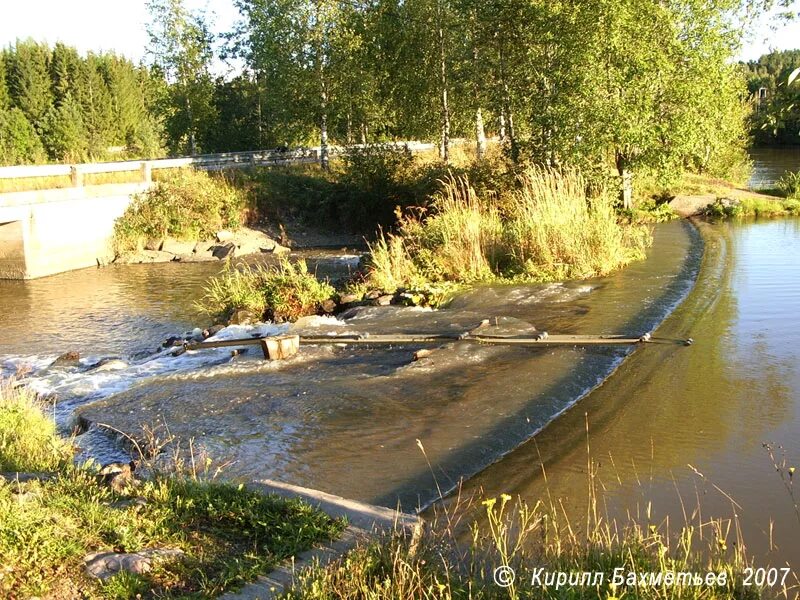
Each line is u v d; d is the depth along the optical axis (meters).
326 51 29.77
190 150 39.56
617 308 11.06
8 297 16.92
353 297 13.15
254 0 32.31
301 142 40.00
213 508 4.55
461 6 22.98
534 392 7.48
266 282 13.82
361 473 5.79
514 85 21.95
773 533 4.68
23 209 19.22
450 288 13.24
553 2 18.89
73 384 9.14
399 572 3.72
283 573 3.83
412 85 27.92
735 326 9.82
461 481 5.62
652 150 18.73
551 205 14.71
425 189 24.02
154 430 6.96
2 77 58.16
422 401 7.34
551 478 5.65
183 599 3.54
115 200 22.97
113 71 63.16
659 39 18.00
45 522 4.16
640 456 5.98
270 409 7.32
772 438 6.22
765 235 18.12
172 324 13.38
